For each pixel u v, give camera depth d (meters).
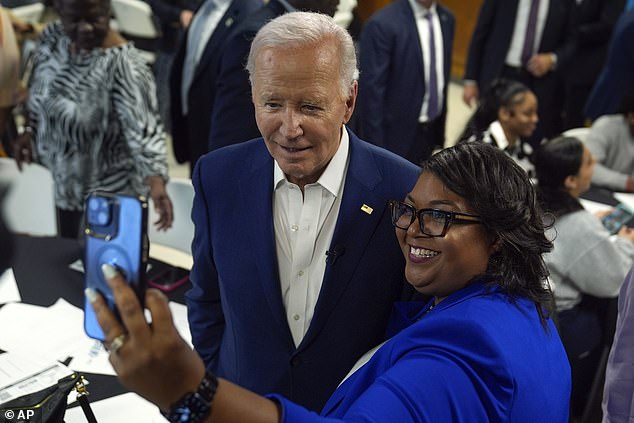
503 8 4.19
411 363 0.84
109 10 2.29
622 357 1.33
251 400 0.72
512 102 2.79
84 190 2.45
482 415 0.82
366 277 1.31
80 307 1.81
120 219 0.68
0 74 2.61
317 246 1.32
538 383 0.89
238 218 1.34
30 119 2.51
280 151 1.19
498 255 1.02
